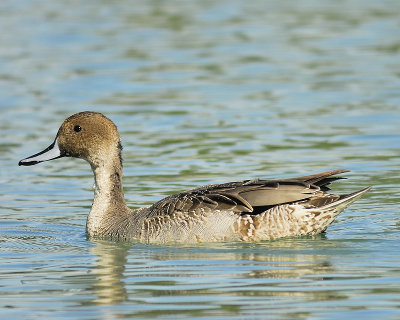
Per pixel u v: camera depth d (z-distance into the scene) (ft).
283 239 40.19
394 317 29.86
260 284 33.83
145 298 32.60
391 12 110.32
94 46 94.73
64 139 44.60
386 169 53.47
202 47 93.40
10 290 34.14
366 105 69.82
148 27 104.42
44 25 106.01
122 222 42.96
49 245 41.47
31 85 78.79
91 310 31.53
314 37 97.09
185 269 36.29
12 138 62.75
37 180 54.39
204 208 40.52
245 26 103.86
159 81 79.92
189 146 59.98
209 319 30.12
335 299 31.86
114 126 44.78
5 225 45.14
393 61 85.30
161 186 51.24
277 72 82.12
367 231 42.01
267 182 40.29
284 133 62.59
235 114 68.23
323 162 55.16
